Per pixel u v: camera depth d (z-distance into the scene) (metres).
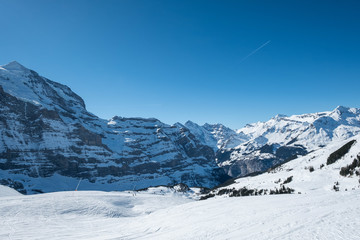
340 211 21.36
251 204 34.16
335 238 14.29
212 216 29.66
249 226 21.20
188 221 29.23
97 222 47.34
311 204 27.22
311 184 86.88
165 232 26.03
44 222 45.56
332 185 78.31
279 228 18.59
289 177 112.31
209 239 19.22
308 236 15.37
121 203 89.12
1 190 91.94
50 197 76.50
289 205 28.48
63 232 34.12
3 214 49.22
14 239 29.09
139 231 29.89
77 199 77.44
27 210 54.88
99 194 101.19
